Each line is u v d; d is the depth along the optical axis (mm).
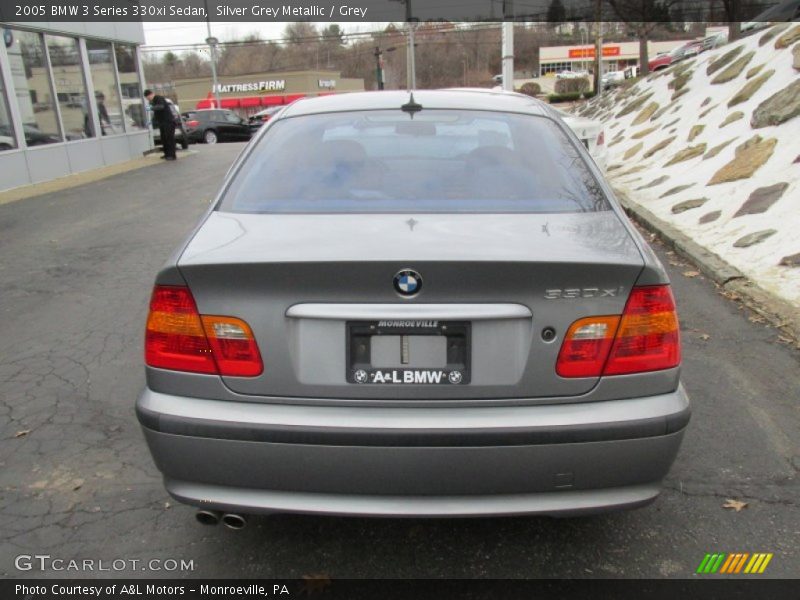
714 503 2902
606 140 13320
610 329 2182
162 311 2264
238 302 2184
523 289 2133
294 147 3072
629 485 2232
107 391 4051
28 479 3148
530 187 2783
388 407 2166
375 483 2166
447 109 3311
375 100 3414
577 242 2311
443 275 2109
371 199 2699
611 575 2506
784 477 3070
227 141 31109
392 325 2145
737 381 3963
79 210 10055
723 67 11617
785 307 4836
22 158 12688
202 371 2223
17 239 8141
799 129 7590
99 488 3078
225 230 2500
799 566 2531
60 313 5453
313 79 63844
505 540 2711
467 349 2154
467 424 2127
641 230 7504
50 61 13797
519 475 2156
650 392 2229
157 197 11133
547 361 2160
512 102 3469
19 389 4086
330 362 2166
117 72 16875
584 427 2139
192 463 2234
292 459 2166
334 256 2139
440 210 2607
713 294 5387
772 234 6020
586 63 78875
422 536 2742
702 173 8445
